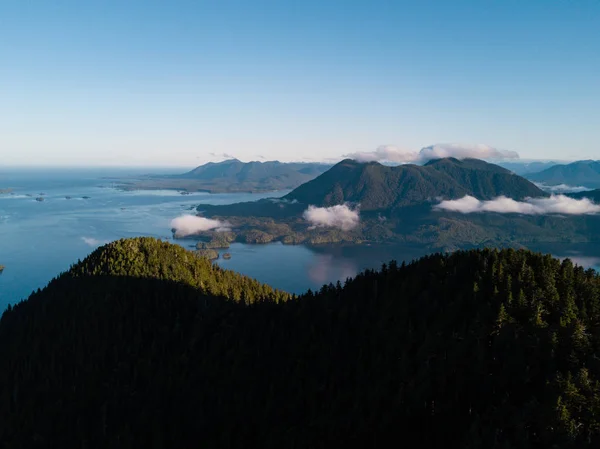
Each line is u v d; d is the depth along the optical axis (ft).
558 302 335.67
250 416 349.61
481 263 390.83
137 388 400.67
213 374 399.03
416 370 317.83
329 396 334.85
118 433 361.51
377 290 423.64
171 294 502.79
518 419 254.06
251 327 447.42
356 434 295.48
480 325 325.42
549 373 280.10
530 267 371.97
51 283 563.89
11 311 540.52
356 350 364.58
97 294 492.95
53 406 390.21
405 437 280.92
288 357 392.68
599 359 279.90
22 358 439.22
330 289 477.77
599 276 379.96
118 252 579.48
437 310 359.25
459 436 265.95
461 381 295.48
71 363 425.69
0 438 372.79
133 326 456.86
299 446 307.17
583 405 252.21
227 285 581.94
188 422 361.92
